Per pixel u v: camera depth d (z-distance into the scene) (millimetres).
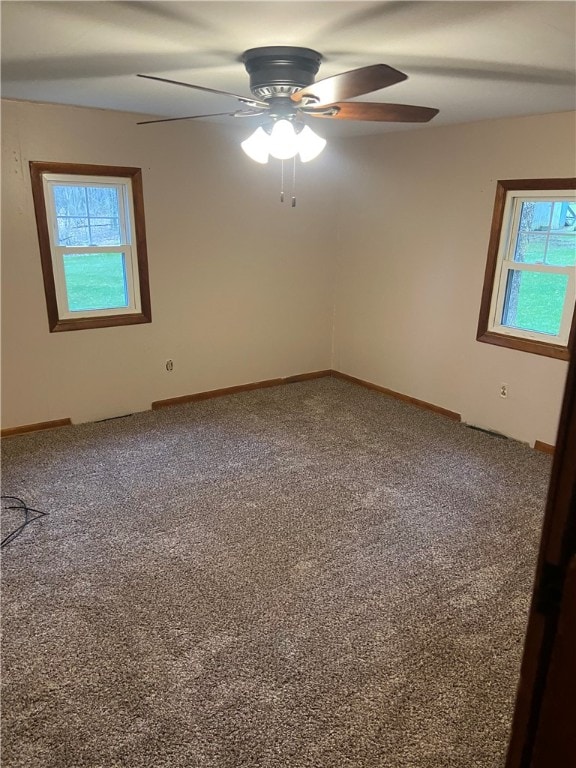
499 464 3793
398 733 1864
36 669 2098
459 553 2830
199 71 2621
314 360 5652
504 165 3879
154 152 4172
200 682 2049
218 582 2592
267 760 1768
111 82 2900
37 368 4113
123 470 3641
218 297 4824
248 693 2006
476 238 4164
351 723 1896
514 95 3020
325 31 1975
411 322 4816
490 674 2104
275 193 4883
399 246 4781
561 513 459
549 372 3873
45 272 3957
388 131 4535
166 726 1876
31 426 4203
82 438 4121
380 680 2070
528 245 3939
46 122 3699
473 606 2457
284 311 5281
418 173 4480
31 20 1894
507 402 4188
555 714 493
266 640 2250
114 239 4262
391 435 4270
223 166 4527
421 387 4855
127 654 2174
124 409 4590
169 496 3330
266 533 2979
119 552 2803
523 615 2404
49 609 2408
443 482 3543
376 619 2373
